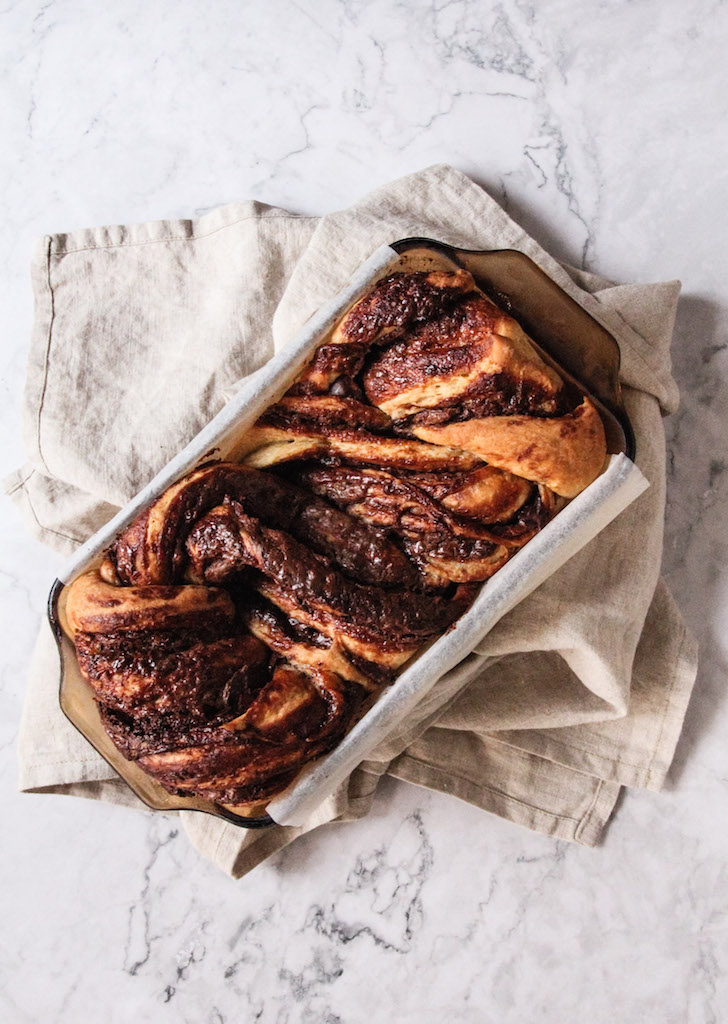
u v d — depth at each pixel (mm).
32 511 695
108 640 555
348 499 578
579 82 691
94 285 696
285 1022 708
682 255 687
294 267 688
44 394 687
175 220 694
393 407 576
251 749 556
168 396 682
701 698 699
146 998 709
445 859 714
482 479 572
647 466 651
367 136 702
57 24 718
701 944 698
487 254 579
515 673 694
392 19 700
